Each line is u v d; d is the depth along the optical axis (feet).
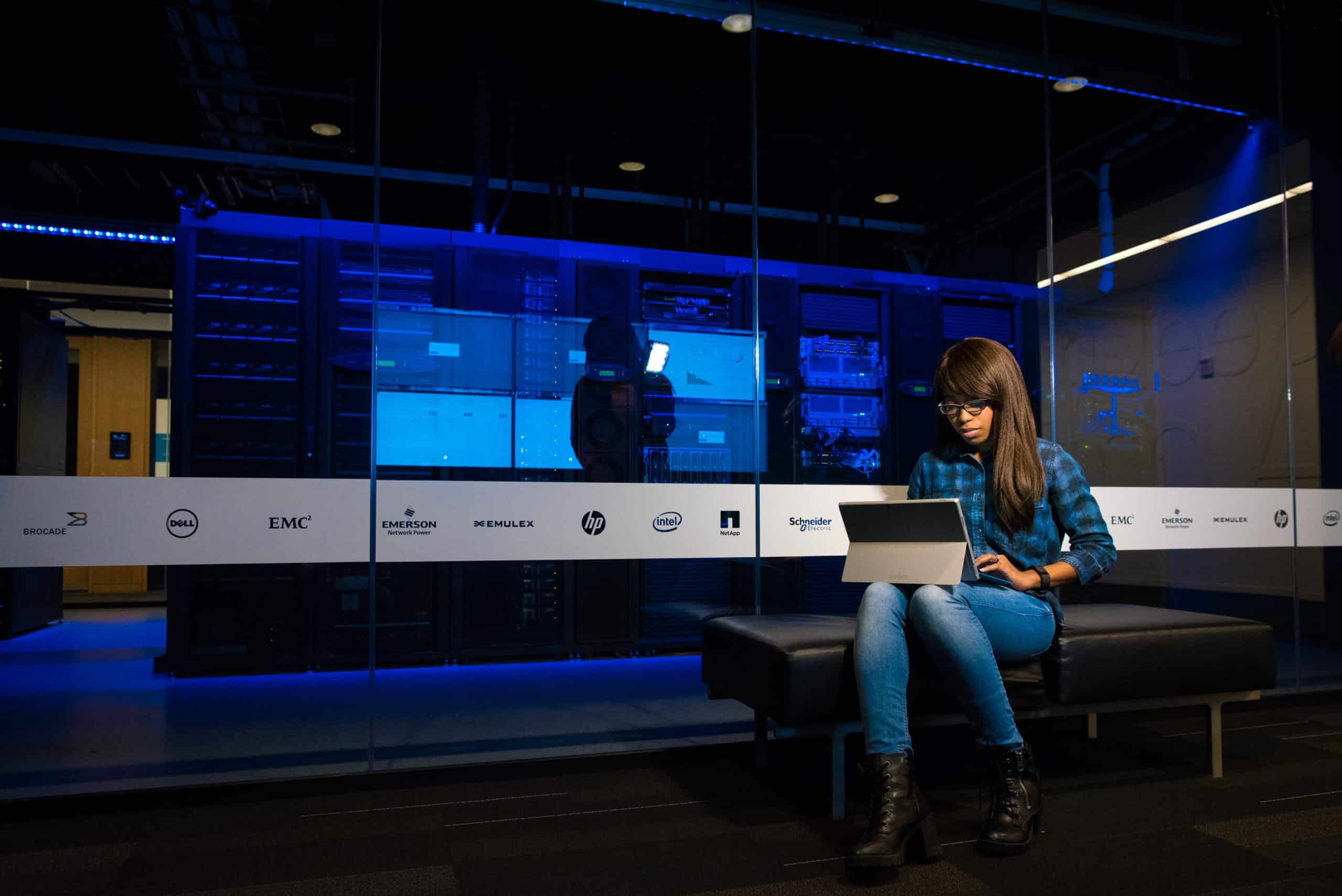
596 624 12.12
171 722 8.34
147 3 9.08
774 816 5.80
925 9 10.21
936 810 5.90
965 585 5.54
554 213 12.39
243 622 11.02
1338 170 12.35
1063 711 6.04
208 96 10.24
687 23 9.88
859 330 13.56
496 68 10.70
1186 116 11.64
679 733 7.88
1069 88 10.95
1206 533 9.34
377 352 11.89
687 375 12.86
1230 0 10.75
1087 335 15.79
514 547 7.19
